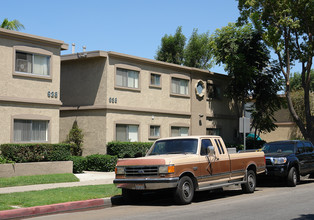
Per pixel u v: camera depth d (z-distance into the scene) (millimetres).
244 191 14852
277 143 18828
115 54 23859
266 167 17188
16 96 19281
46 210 11227
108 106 23484
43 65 20531
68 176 17953
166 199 13734
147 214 10398
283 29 29094
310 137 29938
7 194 13078
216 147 13492
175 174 11703
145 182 11820
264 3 28547
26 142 19672
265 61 32031
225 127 33438
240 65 30281
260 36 31375
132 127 25266
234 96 33125
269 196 13750
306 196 13555
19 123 19453
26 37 19641
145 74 26172
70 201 12062
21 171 17656
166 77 27812
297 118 29875
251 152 15203
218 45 31547
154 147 13578
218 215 9922
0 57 18766
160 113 27172
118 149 22953
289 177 17000
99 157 21750
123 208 11891
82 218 10102
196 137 13180
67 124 25297
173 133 28328
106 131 23469
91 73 24359
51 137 20609
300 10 28594
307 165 18594
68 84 25422
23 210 10750
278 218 9461
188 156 12359
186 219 9414
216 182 13219
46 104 20438
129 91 25000
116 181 12398
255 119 32656
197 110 30297
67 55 24719
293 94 39781
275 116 40125
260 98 32406
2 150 18141
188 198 12102
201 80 30672
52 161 19391
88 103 24312
